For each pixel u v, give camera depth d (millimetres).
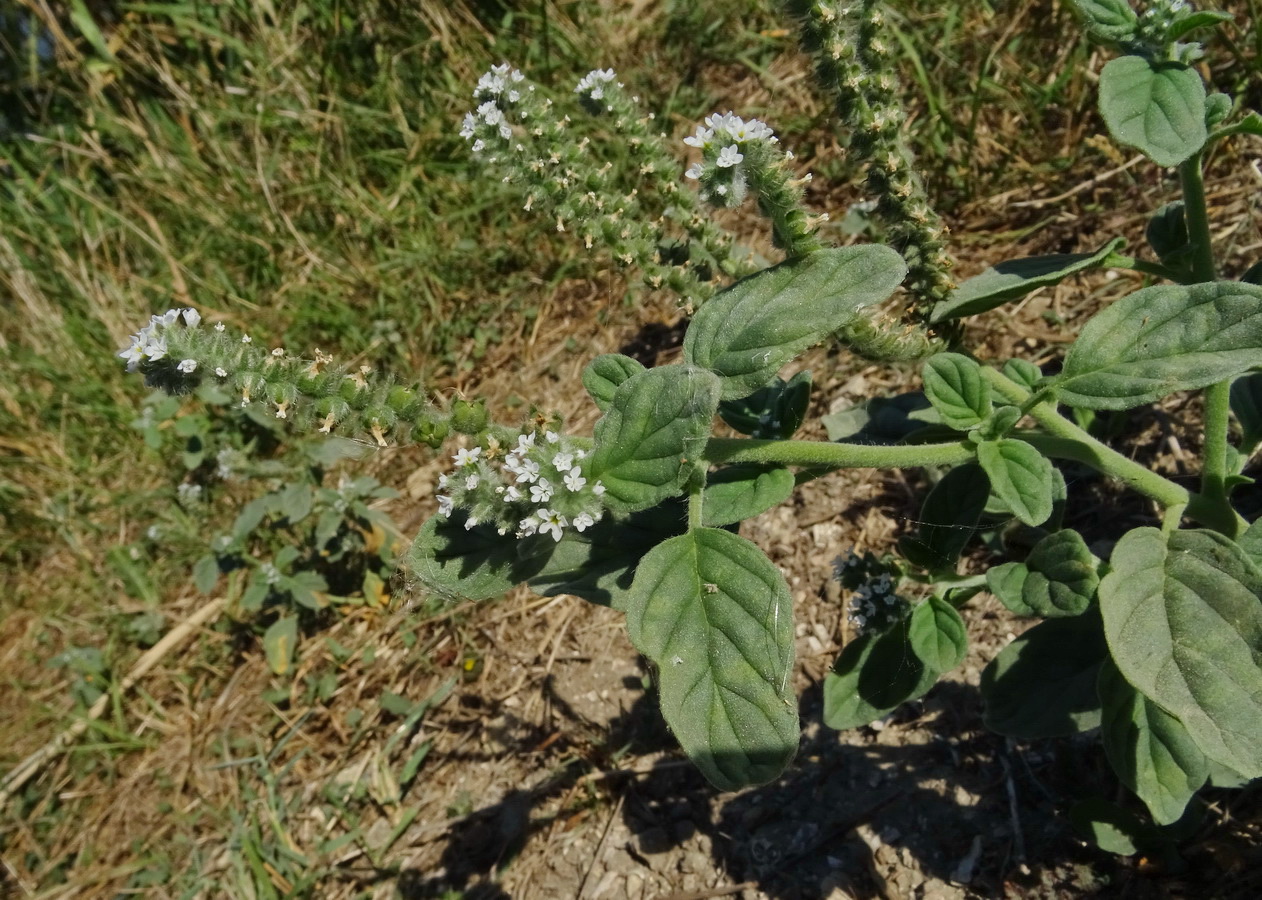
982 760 271
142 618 475
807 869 272
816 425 370
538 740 347
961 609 299
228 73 601
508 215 489
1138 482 209
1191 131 179
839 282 171
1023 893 244
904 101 436
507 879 317
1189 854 232
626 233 214
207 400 483
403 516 446
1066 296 359
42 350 586
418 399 165
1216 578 171
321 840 363
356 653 411
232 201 558
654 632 161
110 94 647
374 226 514
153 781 424
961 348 233
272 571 420
